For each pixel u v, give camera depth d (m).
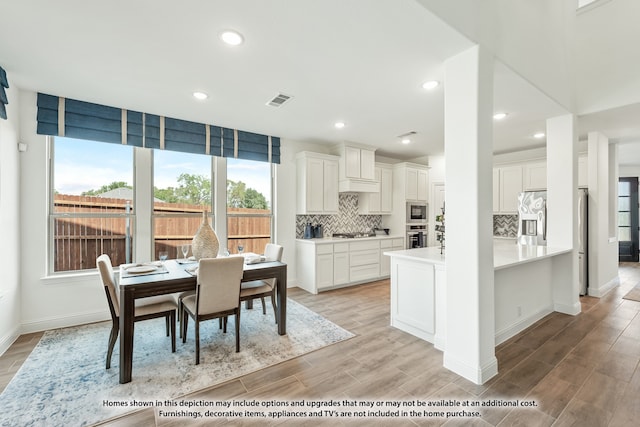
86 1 1.63
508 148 5.15
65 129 3.00
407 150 5.59
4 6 1.66
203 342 2.69
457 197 2.11
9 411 1.75
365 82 2.67
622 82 3.11
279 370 2.22
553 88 2.91
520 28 2.42
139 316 2.31
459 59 2.12
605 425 1.61
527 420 1.66
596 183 4.06
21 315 2.84
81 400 1.86
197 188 3.96
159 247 3.66
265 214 4.59
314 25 1.84
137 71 2.46
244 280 2.65
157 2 1.64
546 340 2.71
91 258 3.26
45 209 2.97
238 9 1.70
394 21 1.78
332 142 4.96
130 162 3.47
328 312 3.53
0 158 2.46
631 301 3.87
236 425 1.65
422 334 2.77
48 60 2.28
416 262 2.80
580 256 4.10
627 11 3.08
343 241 4.71
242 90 2.84
